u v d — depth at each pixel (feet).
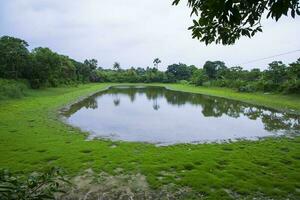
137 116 68.54
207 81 209.56
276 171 27.12
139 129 51.57
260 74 164.45
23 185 8.92
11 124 50.34
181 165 28.76
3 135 41.60
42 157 31.17
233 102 100.58
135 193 23.06
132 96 131.54
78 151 33.86
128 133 47.60
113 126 54.29
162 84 275.39
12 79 114.83
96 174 26.78
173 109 82.53
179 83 288.71
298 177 25.43
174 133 48.26
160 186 24.06
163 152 34.06
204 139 43.24
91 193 23.09
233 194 22.47
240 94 125.59
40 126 49.32
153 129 51.78
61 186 24.02
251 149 35.35
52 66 133.18
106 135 45.39
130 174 26.78
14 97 90.79
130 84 273.95
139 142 39.81
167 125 56.24
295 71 115.75
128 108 84.89
